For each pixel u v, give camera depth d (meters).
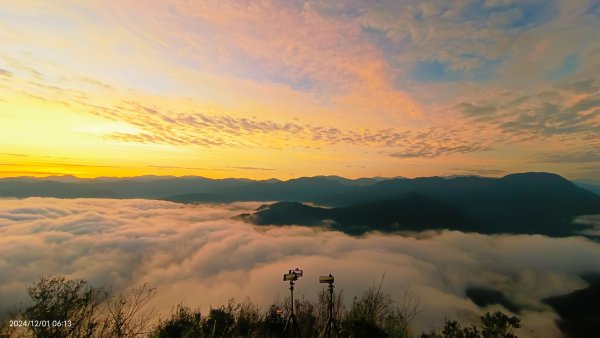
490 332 6.95
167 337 6.52
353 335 6.39
